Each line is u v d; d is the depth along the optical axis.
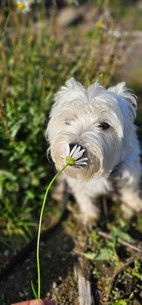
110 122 0.73
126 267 0.81
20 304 0.59
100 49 1.07
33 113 0.97
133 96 0.81
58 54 1.23
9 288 0.80
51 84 1.06
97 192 0.89
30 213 0.95
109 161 0.76
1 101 0.96
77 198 0.92
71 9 2.18
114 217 0.93
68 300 0.77
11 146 0.93
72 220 0.94
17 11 1.03
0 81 1.05
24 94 1.04
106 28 1.08
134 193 0.92
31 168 0.98
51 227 0.91
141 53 1.59
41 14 1.31
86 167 0.73
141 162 1.00
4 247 0.88
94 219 0.92
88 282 0.79
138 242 0.87
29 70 1.10
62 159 0.75
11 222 0.91
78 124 0.75
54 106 0.81
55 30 1.24
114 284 0.78
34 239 0.87
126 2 2.75
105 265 0.82
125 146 0.80
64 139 0.73
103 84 0.99
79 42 1.50
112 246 0.85
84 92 0.75
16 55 1.05
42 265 0.84
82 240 0.88
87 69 1.06
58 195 1.00
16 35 1.08
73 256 0.85
